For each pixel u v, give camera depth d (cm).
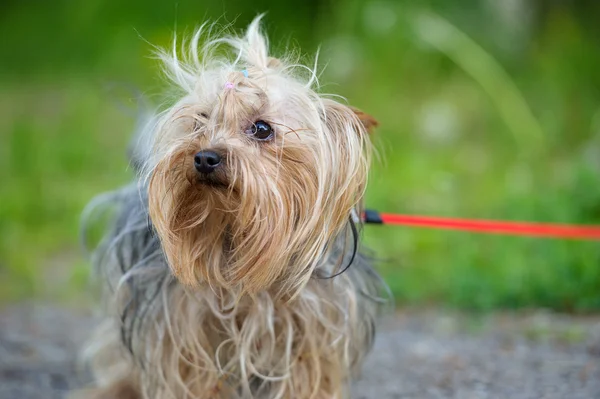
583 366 496
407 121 1069
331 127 382
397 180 910
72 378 514
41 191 1001
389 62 1135
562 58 1102
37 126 1220
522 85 1102
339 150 377
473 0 1181
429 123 1045
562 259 665
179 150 366
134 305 423
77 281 766
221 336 402
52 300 731
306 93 382
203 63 404
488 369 501
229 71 380
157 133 383
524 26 1168
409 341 573
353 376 441
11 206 955
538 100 1073
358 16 1184
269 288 390
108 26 1563
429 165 959
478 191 882
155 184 370
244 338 388
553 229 513
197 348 397
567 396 445
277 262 371
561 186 815
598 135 960
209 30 453
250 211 362
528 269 666
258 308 386
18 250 862
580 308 630
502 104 1045
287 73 400
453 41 1104
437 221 466
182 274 379
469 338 576
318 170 368
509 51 1149
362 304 431
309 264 374
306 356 401
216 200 368
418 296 679
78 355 562
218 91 378
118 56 1425
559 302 643
